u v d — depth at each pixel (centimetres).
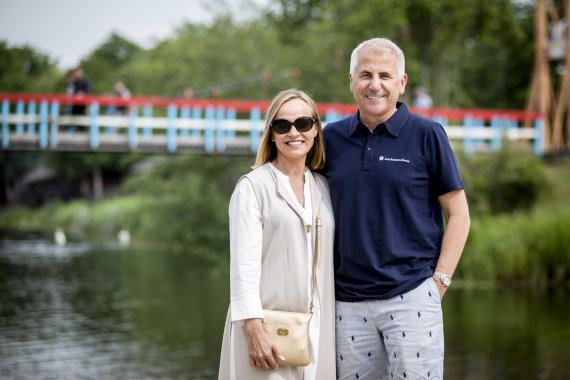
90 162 4594
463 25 2680
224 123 1736
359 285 312
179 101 1711
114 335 948
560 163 1988
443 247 309
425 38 2780
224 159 2553
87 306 1192
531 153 1984
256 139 1745
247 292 292
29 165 5153
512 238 1373
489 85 3581
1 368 776
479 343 848
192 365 782
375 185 308
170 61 3012
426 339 302
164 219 2573
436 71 2753
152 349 862
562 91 2234
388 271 306
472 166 1830
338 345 319
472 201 1742
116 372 756
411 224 307
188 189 2495
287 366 299
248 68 2855
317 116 313
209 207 2439
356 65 314
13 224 3959
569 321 969
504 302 1134
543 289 1276
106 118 1694
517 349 813
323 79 2764
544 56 2261
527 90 3406
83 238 2884
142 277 1617
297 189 312
